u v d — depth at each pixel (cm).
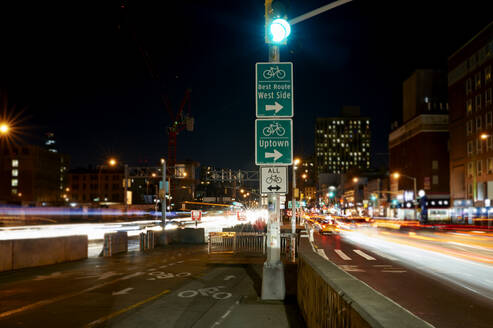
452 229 5338
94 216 9975
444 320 853
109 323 789
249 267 1634
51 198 13062
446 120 8919
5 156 12112
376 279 1403
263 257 1995
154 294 1076
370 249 2569
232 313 856
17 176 12088
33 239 1636
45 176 12769
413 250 2483
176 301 988
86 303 966
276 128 976
